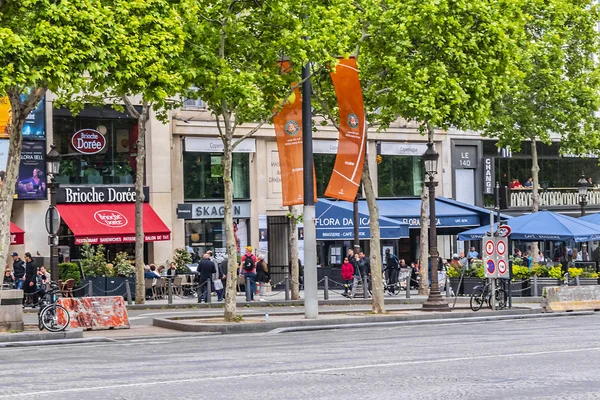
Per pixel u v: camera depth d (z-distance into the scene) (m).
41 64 27.98
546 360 18.89
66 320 30.22
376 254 37.47
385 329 31.55
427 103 35.62
